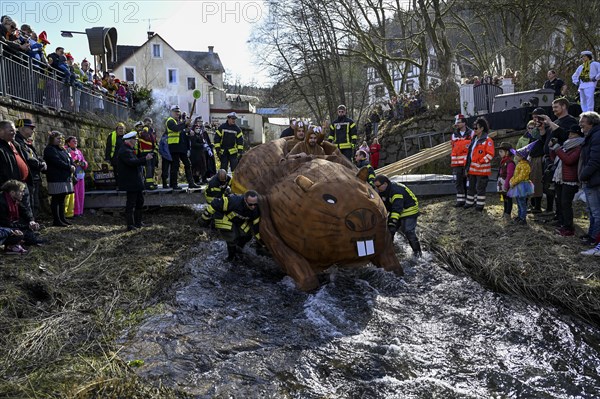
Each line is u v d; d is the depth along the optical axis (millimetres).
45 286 5980
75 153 10617
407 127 21469
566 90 13656
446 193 12648
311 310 5918
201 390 4211
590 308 5988
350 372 4621
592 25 18469
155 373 4422
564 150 7754
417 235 8891
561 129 8227
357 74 34656
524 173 8609
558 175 8227
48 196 10711
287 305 6137
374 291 6656
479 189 9945
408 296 6574
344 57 32375
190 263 7457
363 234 6176
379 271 7047
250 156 8172
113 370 4418
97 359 4617
